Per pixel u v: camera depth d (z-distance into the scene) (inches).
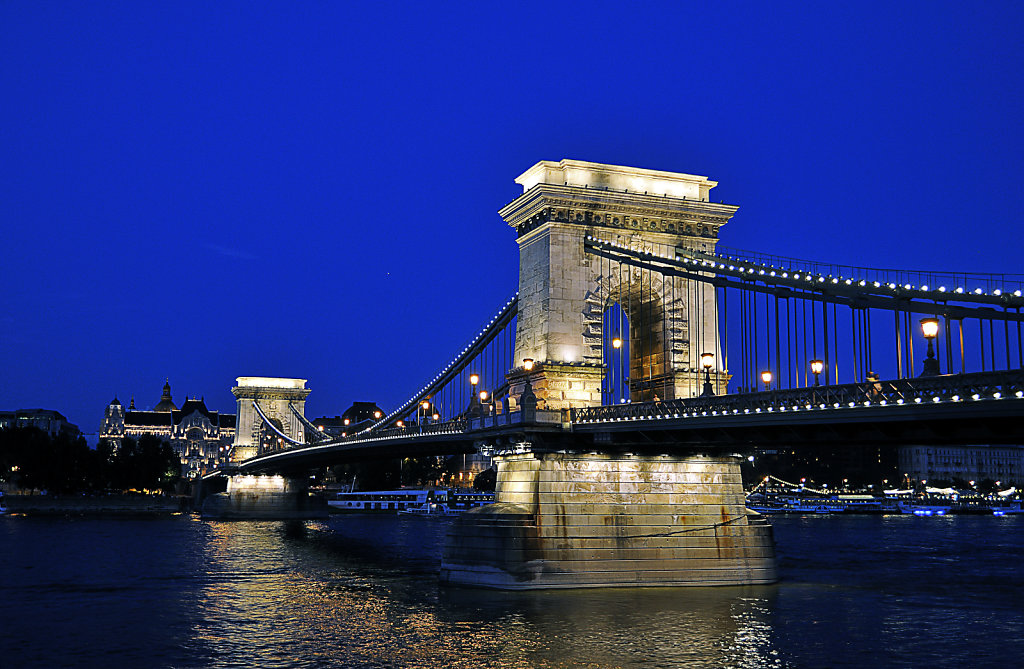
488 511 2365.9
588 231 2719.0
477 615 2031.3
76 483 7268.7
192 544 4124.0
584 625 1934.1
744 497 2455.7
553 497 2325.3
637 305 2888.8
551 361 2628.0
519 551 2285.9
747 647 1777.8
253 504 6712.6
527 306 2775.6
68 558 3472.0
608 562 2326.5
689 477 2412.6
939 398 1482.5
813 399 1707.7
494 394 3102.9
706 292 2783.0
